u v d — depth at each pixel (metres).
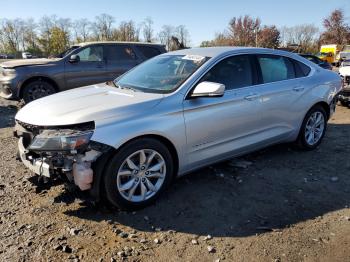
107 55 10.02
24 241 3.21
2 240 3.22
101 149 3.38
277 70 5.05
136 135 3.54
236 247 3.14
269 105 4.77
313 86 5.39
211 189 4.23
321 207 3.84
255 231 3.38
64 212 3.69
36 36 65.31
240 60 4.63
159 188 3.85
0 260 2.95
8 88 8.88
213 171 4.74
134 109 3.64
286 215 3.67
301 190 4.24
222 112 4.23
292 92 5.08
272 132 4.94
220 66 4.38
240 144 4.55
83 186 3.36
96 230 3.38
